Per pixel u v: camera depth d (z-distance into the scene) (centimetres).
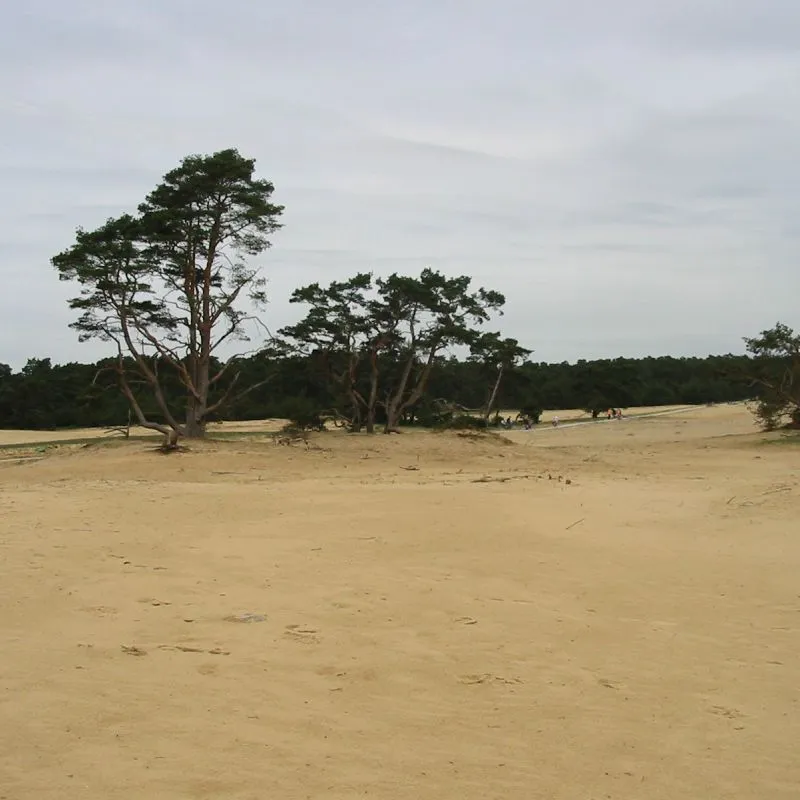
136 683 579
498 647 692
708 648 699
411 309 3997
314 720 528
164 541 1106
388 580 912
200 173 3117
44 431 6675
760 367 4147
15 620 725
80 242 3042
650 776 467
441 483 1853
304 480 2055
